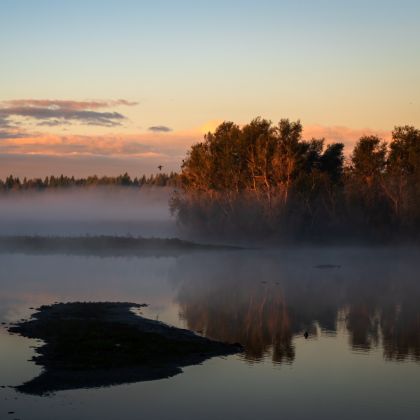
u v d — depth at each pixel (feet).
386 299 136.46
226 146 301.22
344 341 91.09
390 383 70.59
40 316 102.53
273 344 87.92
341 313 116.37
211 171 306.35
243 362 77.56
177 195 321.73
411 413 61.00
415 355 82.94
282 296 138.92
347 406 62.69
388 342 90.68
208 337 91.25
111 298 130.11
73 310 108.99
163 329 93.04
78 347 79.61
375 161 288.71
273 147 289.12
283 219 283.38
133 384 67.67
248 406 62.23
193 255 250.78
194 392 65.72
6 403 60.85
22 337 85.92
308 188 284.00
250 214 293.23
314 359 79.97
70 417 57.93
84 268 196.34
